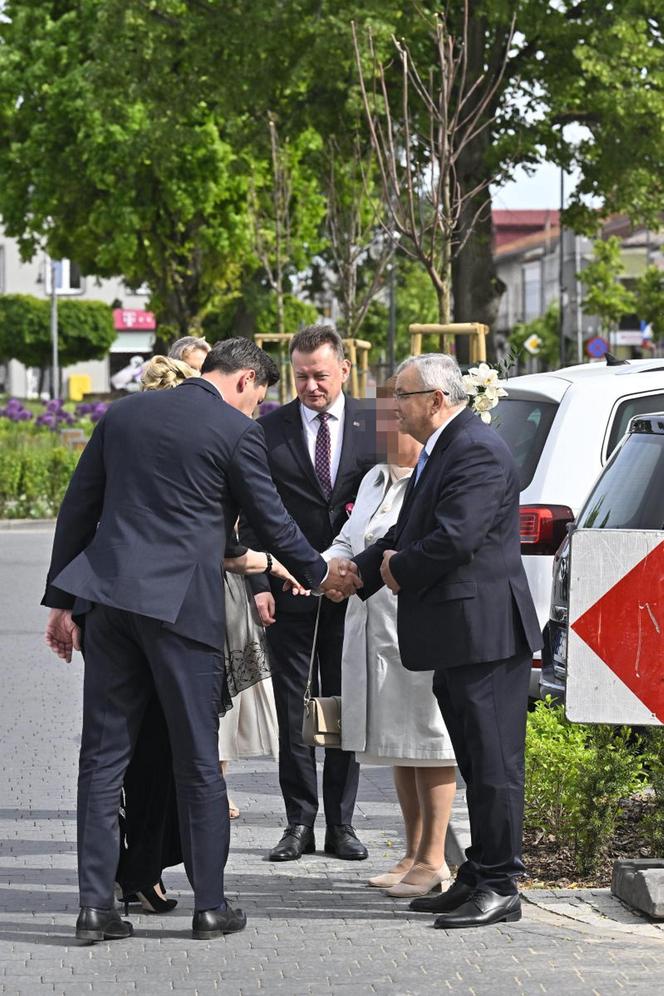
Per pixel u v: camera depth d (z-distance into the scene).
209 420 9.42
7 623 24.12
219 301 69.69
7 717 16.95
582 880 10.48
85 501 9.59
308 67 39.66
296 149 51.03
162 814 9.81
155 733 9.78
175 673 9.22
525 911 9.79
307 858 11.55
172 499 9.30
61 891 10.48
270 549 9.59
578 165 46.38
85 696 9.49
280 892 10.52
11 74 63.66
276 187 47.75
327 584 10.08
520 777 9.57
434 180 24.83
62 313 115.69
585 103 44.09
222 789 9.41
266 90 42.69
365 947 9.10
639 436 12.27
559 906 9.85
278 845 11.54
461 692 9.48
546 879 10.55
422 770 10.41
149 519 9.29
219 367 10.02
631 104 41.41
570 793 10.61
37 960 8.92
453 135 25.66
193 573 9.26
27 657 21.05
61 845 11.77
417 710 10.35
